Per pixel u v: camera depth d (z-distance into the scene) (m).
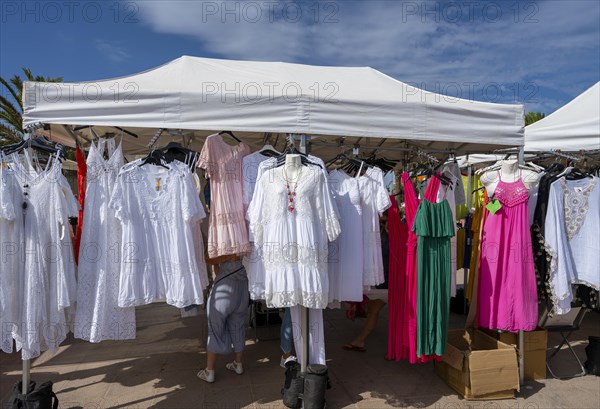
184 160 3.19
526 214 3.54
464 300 5.74
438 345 3.35
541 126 5.10
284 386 3.31
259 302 5.15
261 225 3.01
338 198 3.37
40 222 2.76
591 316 5.92
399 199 4.05
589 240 3.68
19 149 2.82
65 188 2.84
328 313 6.02
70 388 3.60
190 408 3.24
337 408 3.27
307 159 3.10
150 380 3.75
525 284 3.53
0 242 2.67
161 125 2.99
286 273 2.92
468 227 5.58
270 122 3.12
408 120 3.36
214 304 3.58
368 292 4.28
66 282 2.81
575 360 4.25
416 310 3.33
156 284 3.04
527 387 3.62
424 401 3.38
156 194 3.07
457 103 3.55
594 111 4.84
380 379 3.78
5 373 3.94
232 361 4.17
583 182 3.76
